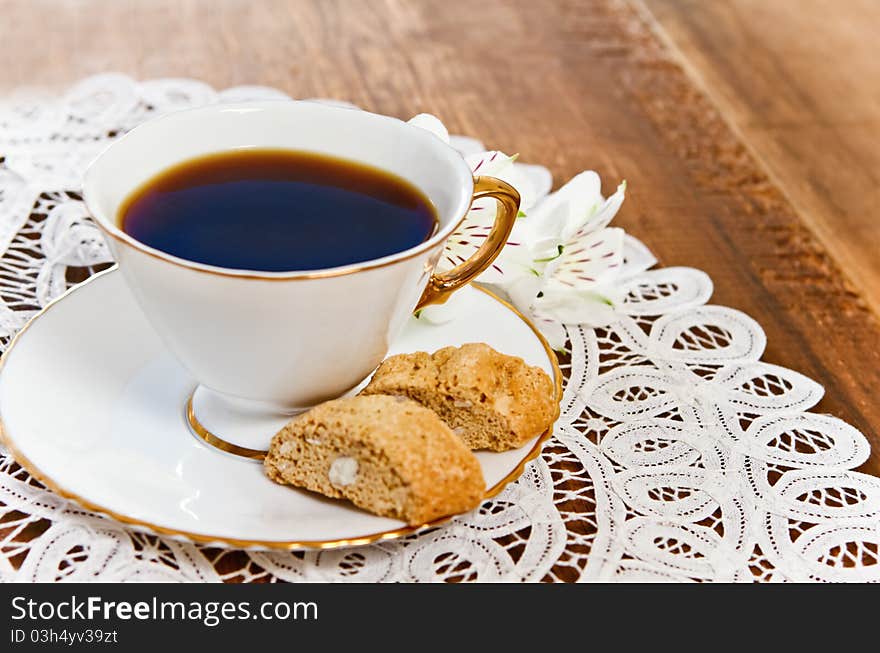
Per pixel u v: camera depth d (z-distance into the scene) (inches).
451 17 31.0
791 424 21.8
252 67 28.3
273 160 22.1
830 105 31.1
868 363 23.1
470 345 20.9
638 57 30.4
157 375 21.2
